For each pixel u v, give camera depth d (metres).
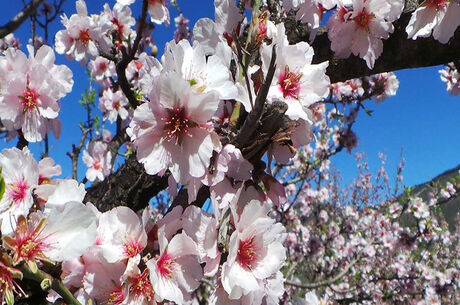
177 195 0.19
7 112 0.24
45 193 0.16
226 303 0.17
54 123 0.25
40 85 0.24
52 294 0.15
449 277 1.19
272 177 0.19
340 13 0.26
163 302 0.17
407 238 1.15
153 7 0.44
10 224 0.14
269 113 0.17
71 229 0.14
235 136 0.17
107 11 0.54
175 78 0.15
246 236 0.17
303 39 0.28
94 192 0.31
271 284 0.18
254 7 0.18
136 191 0.29
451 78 0.56
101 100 0.71
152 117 0.16
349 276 1.28
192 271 0.17
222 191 0.17
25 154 0.16
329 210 1.63
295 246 1.19
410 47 0.27
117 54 0.51
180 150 0.16
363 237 1.37
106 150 0.60
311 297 0.36
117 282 0.16
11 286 0.13
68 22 0.49
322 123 1.01
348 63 0.28
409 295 1.20
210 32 0.20
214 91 0.16
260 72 0.19
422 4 0.23
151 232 0.17
